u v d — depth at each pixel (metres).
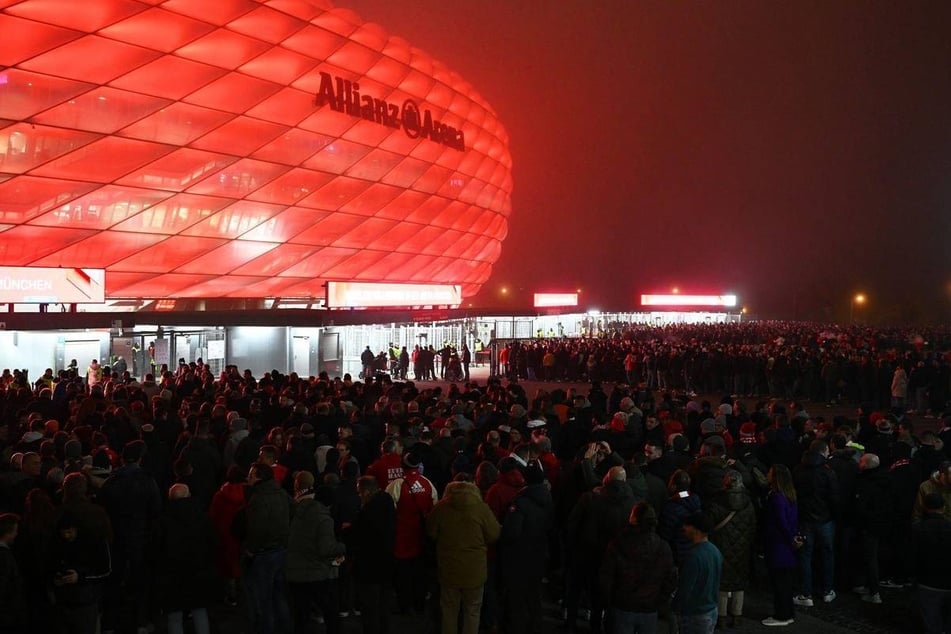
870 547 10.53
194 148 37.12
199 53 36.22
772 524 9.68
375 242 47.59
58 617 7.95
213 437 12.22
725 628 9.57
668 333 73.25
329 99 42.00
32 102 31.98
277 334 37.66
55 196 33.72
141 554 9.18
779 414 13.27
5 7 30.47
